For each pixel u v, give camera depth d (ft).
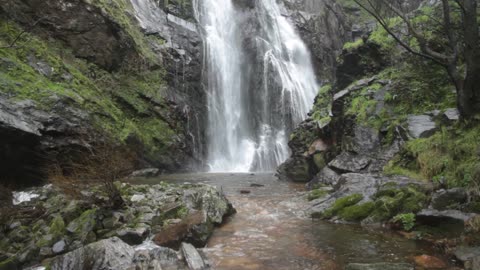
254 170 72.02
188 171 62.23
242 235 22.90
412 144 30.63
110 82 56.49
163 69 66.13
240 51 89.04
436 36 40.40
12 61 41.81
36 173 37.19
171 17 76.95
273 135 81.82
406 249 19.10
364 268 16.29
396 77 41.11
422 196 23.90
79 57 54.08
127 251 18.28
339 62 53.93
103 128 47.11
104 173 24.34
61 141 39.91
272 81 85.30
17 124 34.55
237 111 82.02
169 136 60.39
